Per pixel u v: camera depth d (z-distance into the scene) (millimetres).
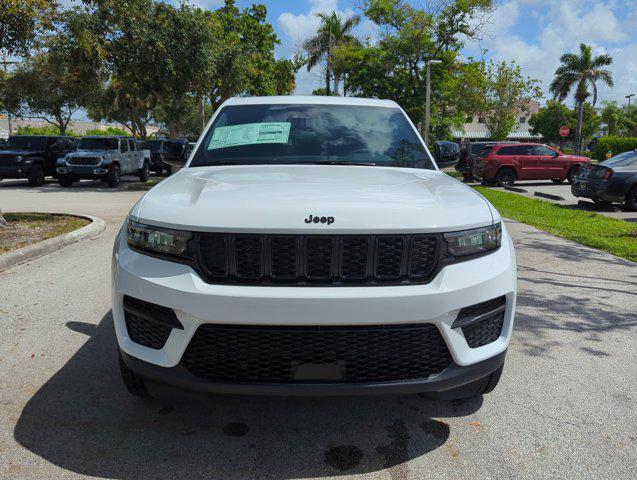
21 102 34375
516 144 20578
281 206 2381
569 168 20688
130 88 23000
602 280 5984
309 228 2311
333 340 2316
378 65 33406
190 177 3135
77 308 4695
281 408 3072
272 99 4262
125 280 2508
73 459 2531
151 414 2963
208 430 2816
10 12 7539
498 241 2676
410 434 2809
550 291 5523
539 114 70188
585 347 4016
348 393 2352
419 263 2404
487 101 42219
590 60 47344
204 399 2475
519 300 5203
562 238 8727
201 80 19250
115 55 17109
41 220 9047
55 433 2750
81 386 3270
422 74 33656
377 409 3074
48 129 68500
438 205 2539
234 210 2383
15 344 3893
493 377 2826
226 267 2346
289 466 2512
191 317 2320
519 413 3031
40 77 25609
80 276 5742
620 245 7973
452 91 35188
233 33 29438
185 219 2396
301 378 2338
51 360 3633
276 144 3729
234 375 2379
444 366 2461
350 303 2266
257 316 2270
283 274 2346
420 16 31641
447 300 2359
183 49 18172
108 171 18266
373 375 2381
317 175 3094
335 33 40375
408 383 2387
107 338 4027
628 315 4758
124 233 2750
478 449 2668
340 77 39000
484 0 30391
